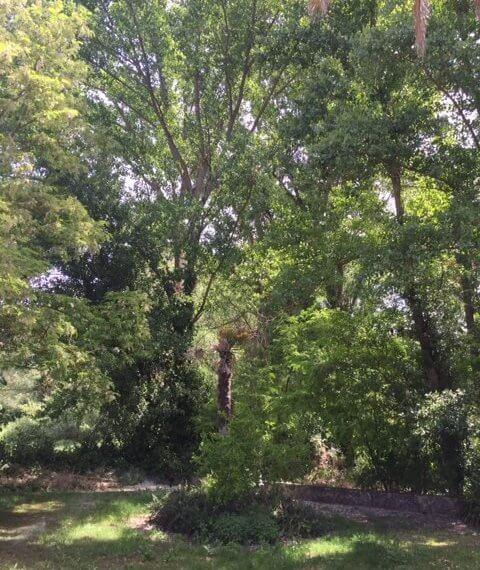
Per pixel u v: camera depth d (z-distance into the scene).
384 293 10.36
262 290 17.73
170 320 16.81
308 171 14.46
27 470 15.69
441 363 12.19
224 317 18.53
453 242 9.79
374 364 12.06
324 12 7.17
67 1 16.81
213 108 20.45
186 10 18.55
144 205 16.94
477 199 10.58
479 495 10.68
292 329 12.66
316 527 9.73
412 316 12.15
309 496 12.52
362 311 12.02
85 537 9.23
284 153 15.80
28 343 9.81
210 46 19.23
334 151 11.18
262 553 8.32
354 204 13.45
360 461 13.43
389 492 12.23
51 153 10.66
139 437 16.91
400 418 11.83
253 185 16.53
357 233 13.36
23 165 9.88
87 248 10.93
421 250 9.85
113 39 18.91
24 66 9.38
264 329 14.49
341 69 13.75
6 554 8.17
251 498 10.10
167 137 20.69
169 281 17.00
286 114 17.08
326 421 12.12
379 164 11.79
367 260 10.43
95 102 19.52
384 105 11.62
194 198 17.73
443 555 8.23
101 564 7.79
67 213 10.54
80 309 10.91
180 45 18.69
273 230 15.88
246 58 18.95
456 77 10.49
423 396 11.73
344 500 12.41
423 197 13.66
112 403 16.17
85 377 11.08
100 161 15.12
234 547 8.67
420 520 10.90
